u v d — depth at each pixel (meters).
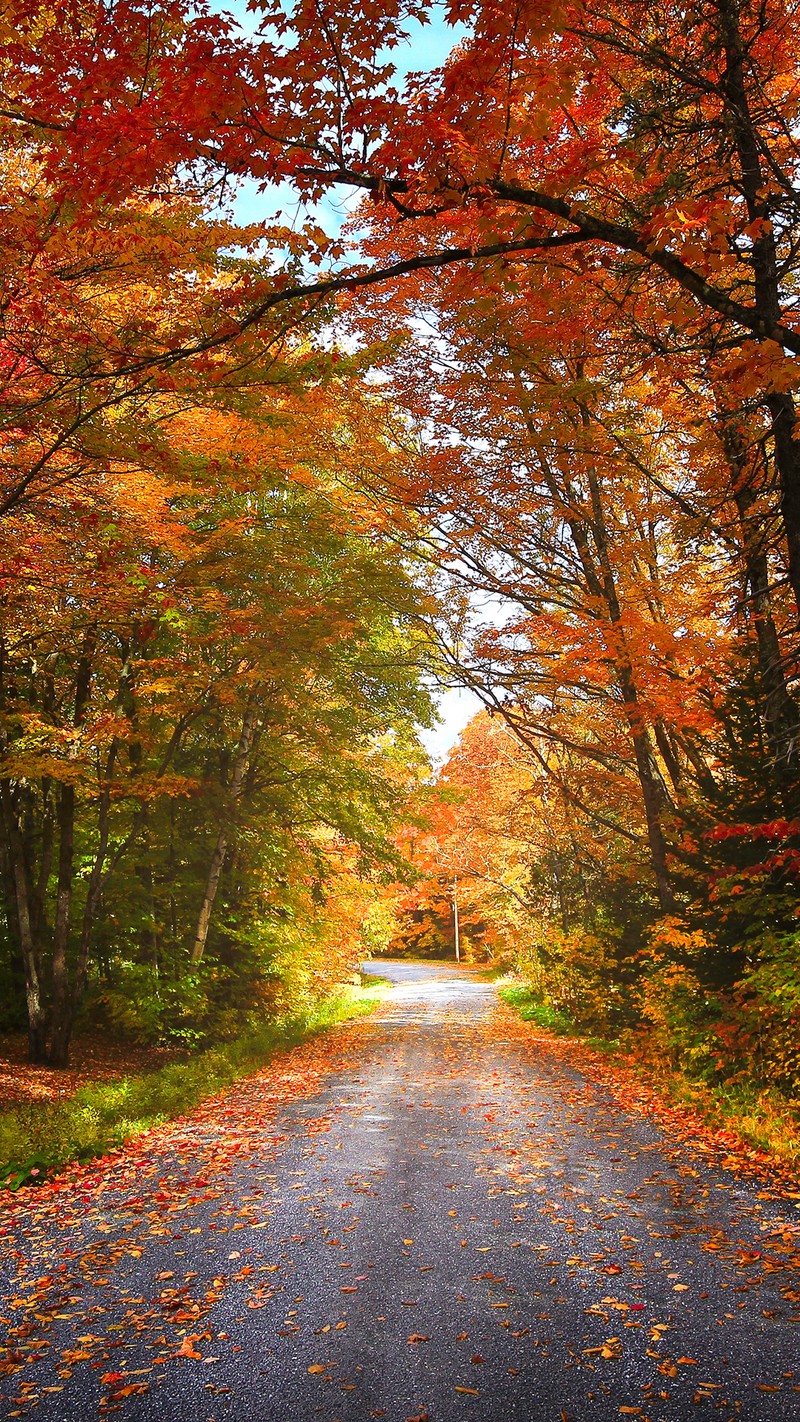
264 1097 12.46
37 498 9.31
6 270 6.61
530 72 4.77
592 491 14.85
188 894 19.05
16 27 5.25
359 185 5.05
